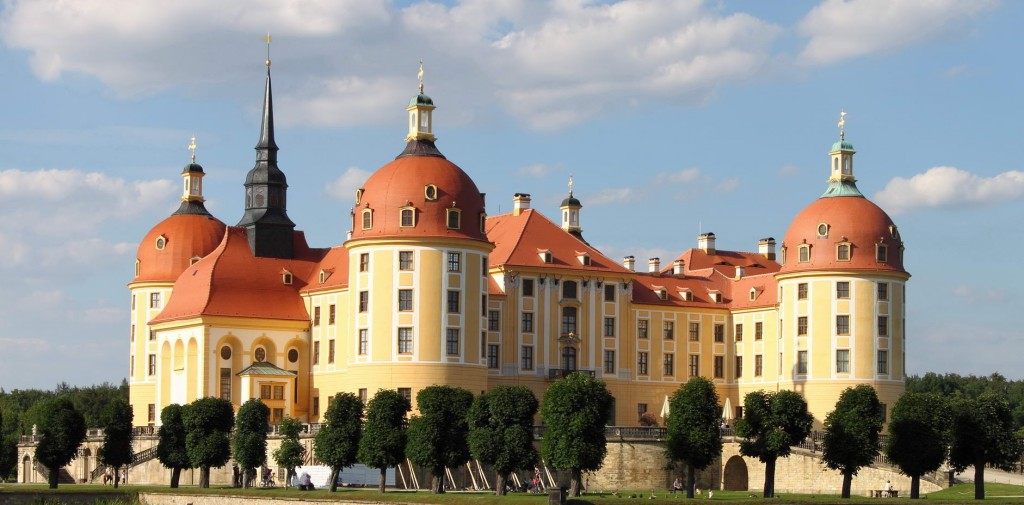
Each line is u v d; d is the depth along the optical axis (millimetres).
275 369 180375
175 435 156000
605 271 189000
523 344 182000
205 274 183625
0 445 181375
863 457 141625
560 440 135375
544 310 184000
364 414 146000
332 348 180500
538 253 185375
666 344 195625
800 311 186750
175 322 183000
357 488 150625
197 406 155625
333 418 144625
